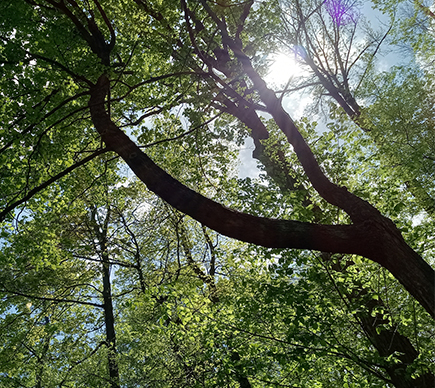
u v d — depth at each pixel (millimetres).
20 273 10891
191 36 5418
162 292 6160
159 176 4020
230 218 3762
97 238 12367
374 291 5215
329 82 9523
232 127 6840
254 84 6238
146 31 6004
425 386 4816
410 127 7637
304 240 3682
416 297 3475
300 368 5012
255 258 5637
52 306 12688
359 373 5598
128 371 12734
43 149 6617
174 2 5488
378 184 5785
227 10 6020
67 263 12516
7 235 8109
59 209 9797
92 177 10773
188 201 3838
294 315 4828
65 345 12484
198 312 6676
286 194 4988
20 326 11742
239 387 8688
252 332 6141
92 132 9766
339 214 5395
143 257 11680
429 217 6707
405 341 5281
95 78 5445
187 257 11836
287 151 6316
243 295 6168
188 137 6723
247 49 5977
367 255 3709
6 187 7539
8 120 6746
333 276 5242
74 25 5840
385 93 8156
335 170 5562
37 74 6195
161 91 9562
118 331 14180
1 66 6031
